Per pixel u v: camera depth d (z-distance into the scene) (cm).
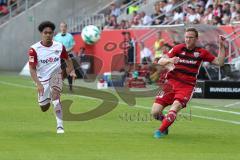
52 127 3359
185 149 2692
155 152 2603
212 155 2553
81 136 3030
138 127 3400
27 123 3525
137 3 8375
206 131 3272
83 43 7662
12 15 9331
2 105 4512
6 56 9056
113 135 3073
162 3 7812
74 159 2417
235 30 6100
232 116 3988
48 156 2477
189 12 7050
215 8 6856
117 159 2428
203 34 5844
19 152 2562
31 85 6394
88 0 9050
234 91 5178
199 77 5756
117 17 8350
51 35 3073
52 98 3114
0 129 3262
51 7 9012
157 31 6556
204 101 4972
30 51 3061
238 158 2492
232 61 5728
